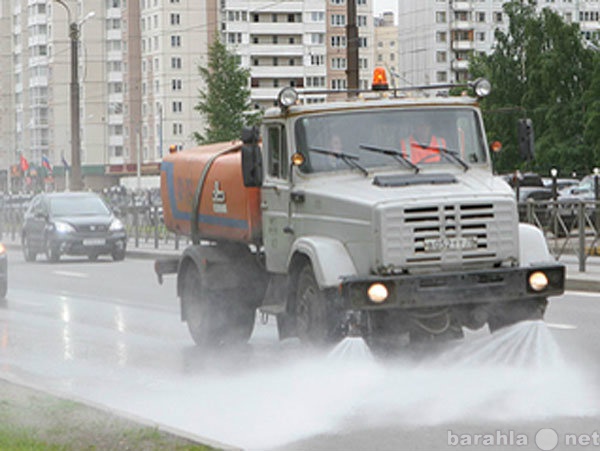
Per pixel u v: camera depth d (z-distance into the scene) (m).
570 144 148.25
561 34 152.88
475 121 20.97
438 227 18.80
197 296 24.64
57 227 59.06
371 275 18.84
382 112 20.75
